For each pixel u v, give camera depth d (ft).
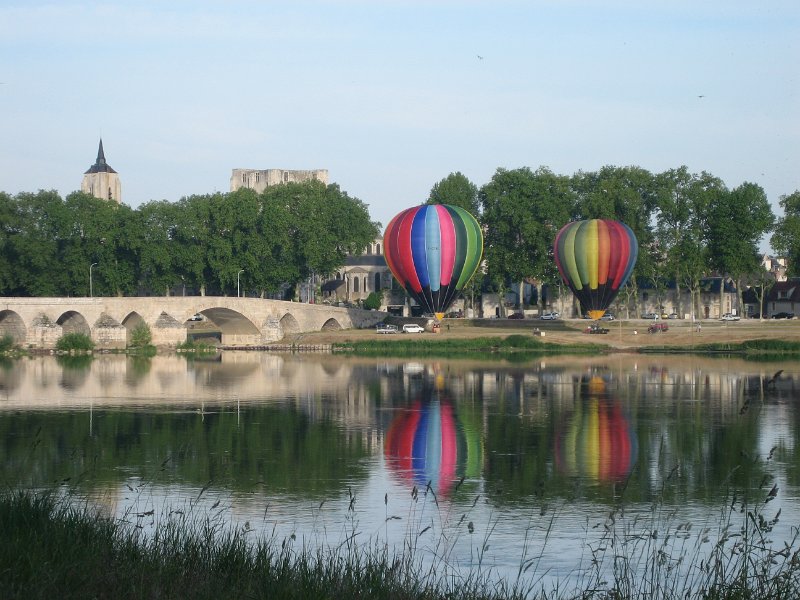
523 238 625.00
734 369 416.05
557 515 170.09
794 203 611.88
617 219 617.21
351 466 214.07
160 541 110.11
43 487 180.65
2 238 584.40
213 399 325.21
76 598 90.07
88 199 619.67
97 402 315.99
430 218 505.25
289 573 102.47
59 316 524.93
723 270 602.85
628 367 430.20
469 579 119.65
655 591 111.55
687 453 227.20
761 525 107.04
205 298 551.18
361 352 528.63
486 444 240.53
